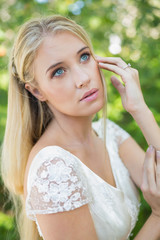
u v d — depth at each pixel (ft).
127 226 4.09
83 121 4.08
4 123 6.91
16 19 8.41
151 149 3.63
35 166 3.60
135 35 8.78
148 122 3.76
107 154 4.57
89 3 8.96
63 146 4.00
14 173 4.45
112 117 7.34
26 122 4.31
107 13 9.15
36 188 3.46
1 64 7.22
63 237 3.39
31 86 3.90
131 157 4.78
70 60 3.53
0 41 7.98
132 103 3.79
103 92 4.01
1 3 8.92
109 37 8.99
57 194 3.34
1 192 7.47
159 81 7.01
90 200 3.67
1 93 7.27
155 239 3.61
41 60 3.56
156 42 8.14
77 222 3.43
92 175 3.94
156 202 3.59
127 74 3.86
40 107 4.28
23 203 4.67
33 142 4.42
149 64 7.52
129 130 7.00
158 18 7.93
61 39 3.51
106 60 3.98
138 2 8.20
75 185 3.45
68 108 3.68
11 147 4.38
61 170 3.46
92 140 4.37
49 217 3.37
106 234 3.83
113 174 4.45
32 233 4.49
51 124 4.24
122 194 4.18
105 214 3.84
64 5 8.73
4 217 6.71
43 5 8.41
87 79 3.54
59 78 3.58
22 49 3.63
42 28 3.54
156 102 7.00
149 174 3.58
